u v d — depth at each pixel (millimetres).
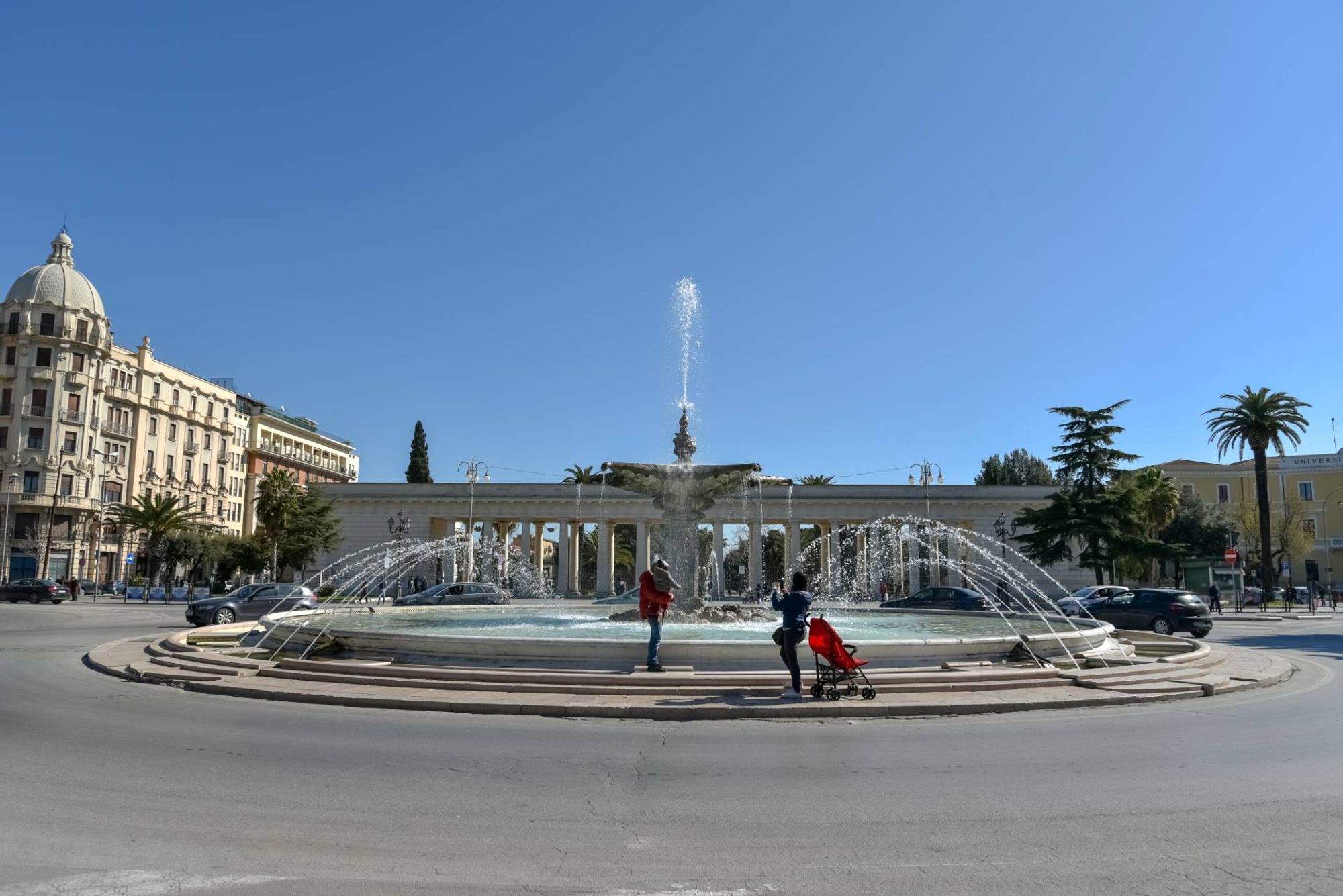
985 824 6695
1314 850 6035
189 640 20703
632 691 13266
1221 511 73438
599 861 5828
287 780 8047
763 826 6656
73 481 69938
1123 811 7039
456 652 15258
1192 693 14055
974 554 67562
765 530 90375
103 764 8633
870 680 13867
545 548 104125
